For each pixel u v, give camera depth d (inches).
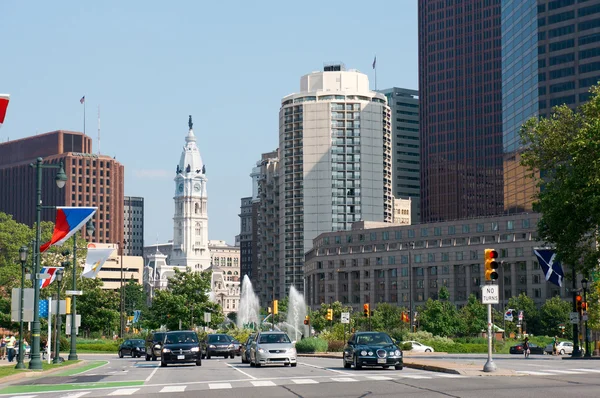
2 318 5216.5
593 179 2586.1
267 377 1598.2
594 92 2910.9
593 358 2746.1
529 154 3043.8
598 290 3499.0
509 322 6127.0
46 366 2273.6
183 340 2257.6
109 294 5871.1
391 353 1787.6
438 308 5782.5
